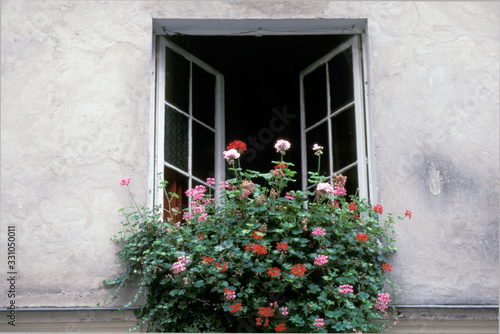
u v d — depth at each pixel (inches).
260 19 221.3
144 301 191.3
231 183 207.8
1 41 213.2
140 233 194.1
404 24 221.3
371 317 191.5
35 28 215.0
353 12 222.1
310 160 232.4
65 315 190.7
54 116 207.6
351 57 225.6
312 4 222.7
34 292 192.9
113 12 218.1
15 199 199.9
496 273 200.7
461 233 203.6
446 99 215.2
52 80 210.7
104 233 198.1
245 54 250.5
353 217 201.6
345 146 221.9
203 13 220.4
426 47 219.5
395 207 205.5
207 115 237.6
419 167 209.0
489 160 210.7
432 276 199.5
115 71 212.8
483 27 222.2
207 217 195.6
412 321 194.9
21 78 210.4
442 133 212.2
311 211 199.5
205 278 185.5
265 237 194.2
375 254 196.5
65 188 201.5
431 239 202.5
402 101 214.5
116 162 204.8
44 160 203.6
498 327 195.3
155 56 223.3
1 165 202.4
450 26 221.8
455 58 218.8
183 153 224.1
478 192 207.6
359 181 213.5
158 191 210.7
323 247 193.3
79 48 214.2
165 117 220.5
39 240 197.0
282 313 185.8
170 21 221.0
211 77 242.8
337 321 185.6
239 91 265.3
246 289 184.4
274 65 256.5
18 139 205.2
